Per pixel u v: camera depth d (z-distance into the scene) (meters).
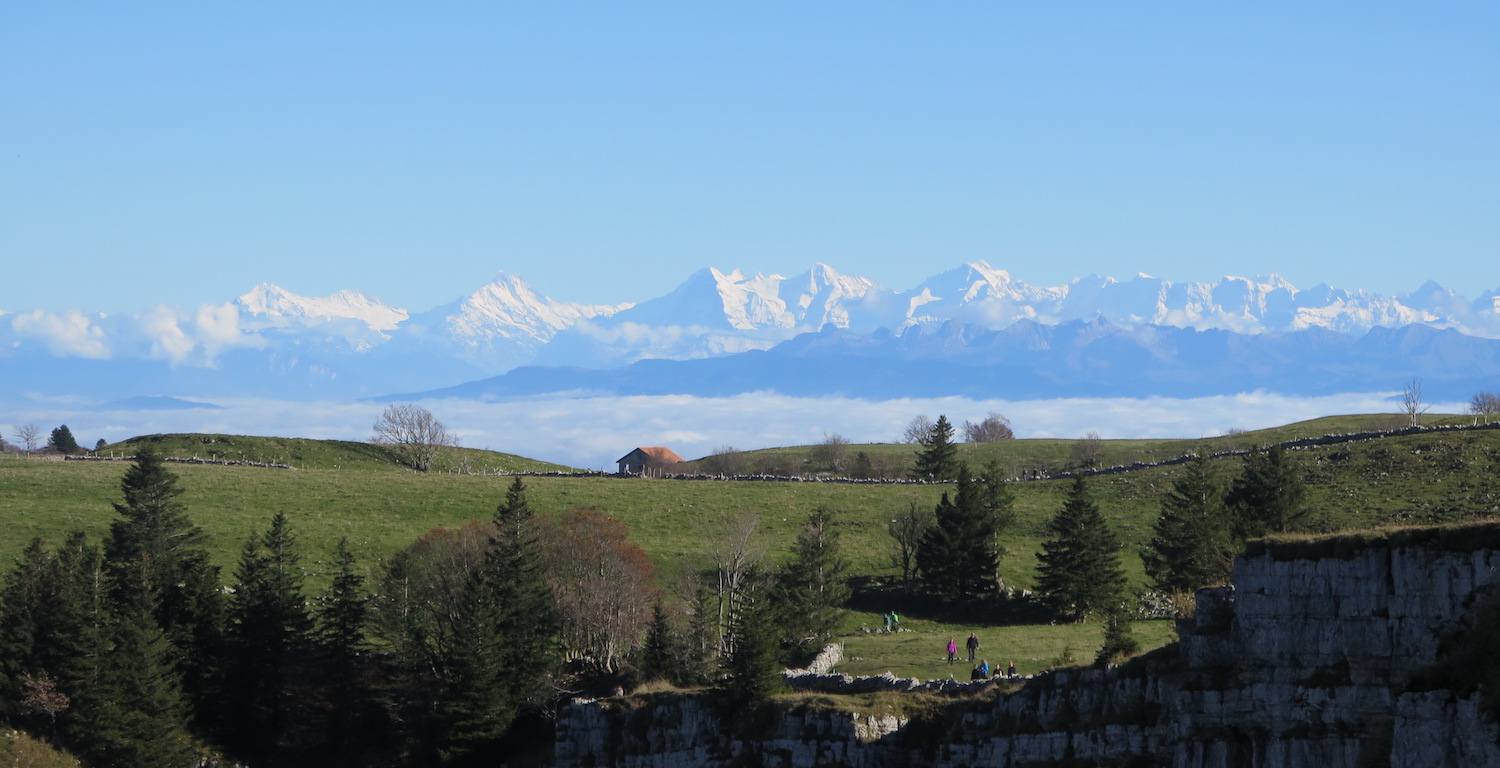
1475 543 46.88
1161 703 54.50
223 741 92.81
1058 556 105.50
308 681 98.19
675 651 84.94
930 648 89.06
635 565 102.00
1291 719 49.88
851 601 111.19
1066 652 71.25
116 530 109.75
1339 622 49.56
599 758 74.69
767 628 74.38
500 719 86.31
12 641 89.56
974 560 110.62
